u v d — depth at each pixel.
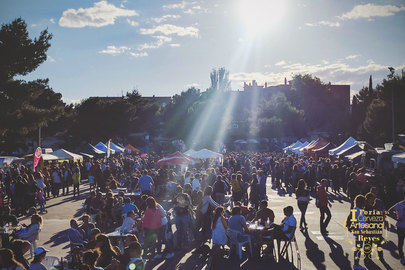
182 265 9.73
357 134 69.12
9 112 29.06
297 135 74.44
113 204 13.19
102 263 7.38
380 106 53.56
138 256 6.57
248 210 13.03
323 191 12.70
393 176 16.97
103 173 24.38
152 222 10.34
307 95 88.50
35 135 55.97
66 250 11.15
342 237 12.16
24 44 29.80
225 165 33.06
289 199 21.48
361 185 15.21
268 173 38.31
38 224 10.62
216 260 10.10
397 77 52.41
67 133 66.75
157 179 21.84
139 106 80.31
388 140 52.34
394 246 10.87
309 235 12.47
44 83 31.52
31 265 7.23
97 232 8.73
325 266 9.30
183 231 11.34
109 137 69.00
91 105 67.44
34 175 20.48
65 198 22.88
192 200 15.04
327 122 86.38
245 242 10.10
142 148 75.62
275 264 9.58
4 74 28.62
